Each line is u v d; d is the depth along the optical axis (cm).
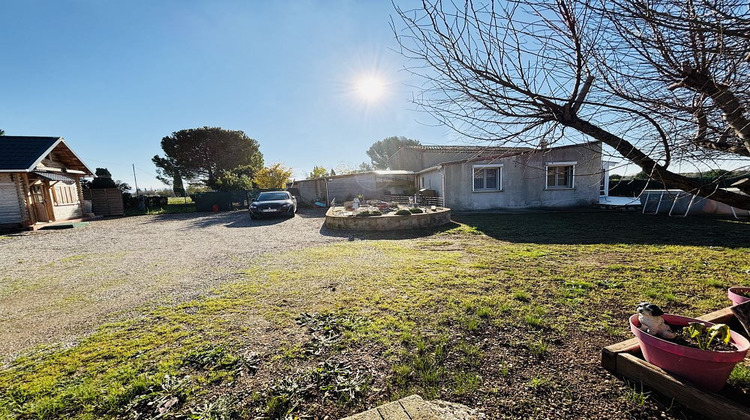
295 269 486
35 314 336
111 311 339
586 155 719
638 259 481
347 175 2031
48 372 218
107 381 203
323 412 168
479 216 1127
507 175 1309
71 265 567
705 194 188
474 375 195
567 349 224
